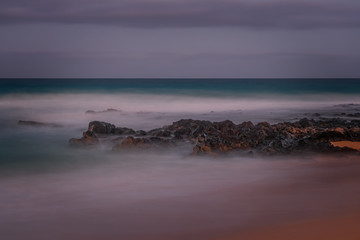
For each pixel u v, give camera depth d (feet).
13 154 75.51
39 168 64.90
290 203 46.32
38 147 81.76
